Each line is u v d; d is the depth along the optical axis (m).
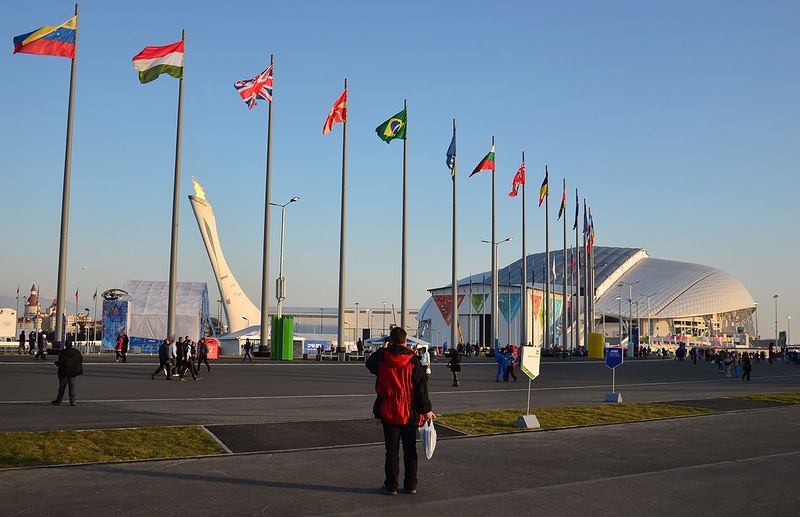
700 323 172.62
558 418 19.02
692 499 9.70
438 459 12.67
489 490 10.08
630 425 18.17
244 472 11.09
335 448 13.46
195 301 76.88
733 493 10.12
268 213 51.38
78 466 11.34
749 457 13.40
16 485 10.02
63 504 8.95
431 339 139.00
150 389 26.27
